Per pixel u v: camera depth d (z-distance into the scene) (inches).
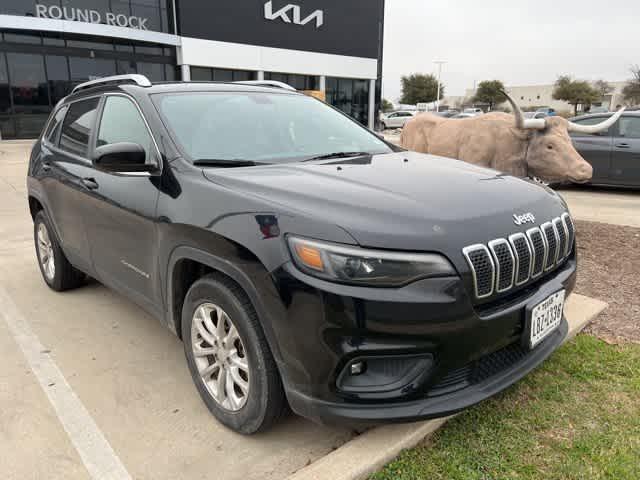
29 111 844.0
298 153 122.0
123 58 903.1
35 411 107.1
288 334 79.9
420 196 90.1
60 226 155.6
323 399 80.0
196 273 106.5
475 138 250.5
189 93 127.3
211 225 90.8
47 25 792.9
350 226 78.5
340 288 76.1
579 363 121.0
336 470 84.2
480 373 88.7
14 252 225.8
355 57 1186.0
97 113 141.1
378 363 80.8
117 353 131.7
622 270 191.6
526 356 96.6
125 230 118.6
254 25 1010.7
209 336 99.9
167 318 111.7
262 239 82.8
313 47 1107.9
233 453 93.6
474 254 81.4
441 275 78.2
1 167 528.1
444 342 79.3
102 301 166.4
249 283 84.0
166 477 88.1
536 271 92.7
